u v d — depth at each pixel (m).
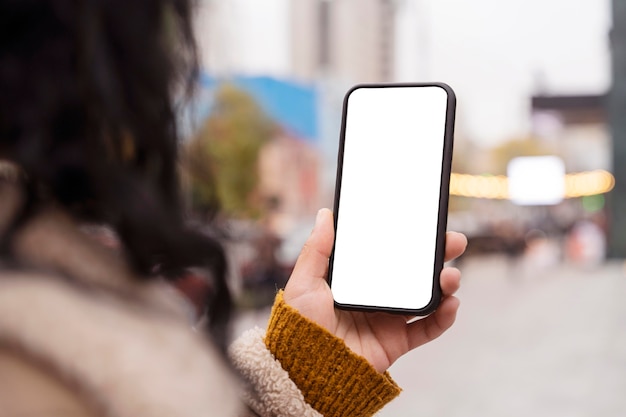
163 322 0.43
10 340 0.38
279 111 19.73
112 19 0.46
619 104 27.47
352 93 1.02
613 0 26.34
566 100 43.97
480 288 18.23
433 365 7.32
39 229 0.43
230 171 15.88
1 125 0.45
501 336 9.54
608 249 28.44
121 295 0.43
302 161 21.14
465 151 56.25
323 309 0.93
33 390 0.38
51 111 0.44
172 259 0.47
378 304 0.95
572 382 6.51
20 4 0.44
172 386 0.41
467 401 5.79
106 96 0.45
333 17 40.31
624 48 27.02
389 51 42.38
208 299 0.51
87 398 0.39
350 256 0.97
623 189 27.98
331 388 0.88
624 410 5.50
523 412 5.45
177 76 0.50
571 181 58.16
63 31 0.45
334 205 1.00
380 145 1.00
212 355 0.45
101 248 0.45
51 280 0.41
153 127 0.47
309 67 40.00
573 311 12.59
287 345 0.88
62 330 0.39
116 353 0.40
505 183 55.12
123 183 0.45
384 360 0.95
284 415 0.84
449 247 0.96
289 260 12.01
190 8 0.51
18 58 0.45
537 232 49.41
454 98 0.98
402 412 5.43
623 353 7.97
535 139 62.28
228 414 0.44
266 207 17.52
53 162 0.44
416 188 0.98
